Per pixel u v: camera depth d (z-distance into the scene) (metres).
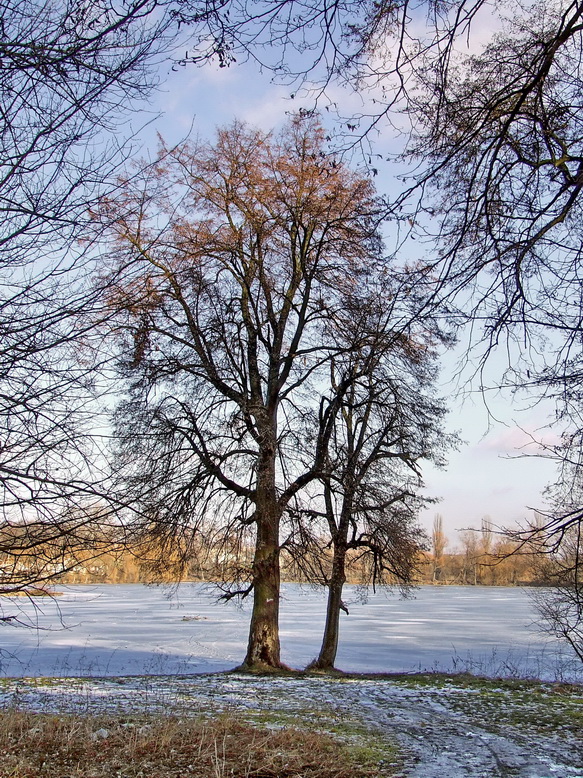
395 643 29.83
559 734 9.59
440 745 8.82
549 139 5.11
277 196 17.81
